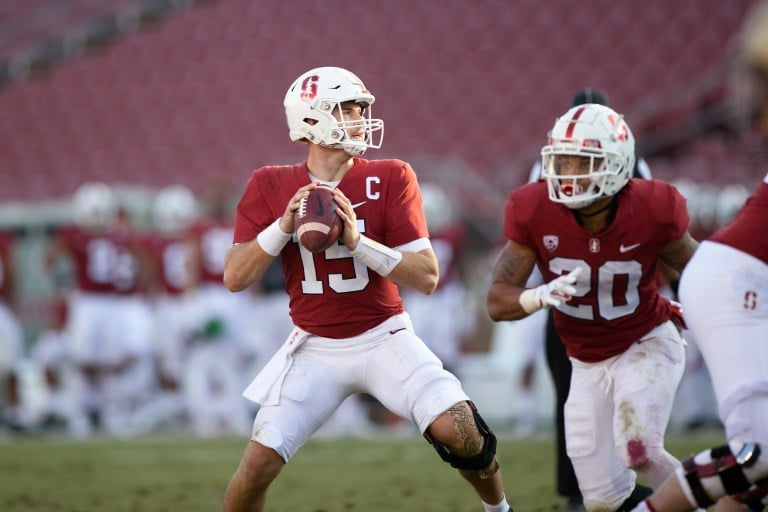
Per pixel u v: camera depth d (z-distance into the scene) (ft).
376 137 163.32
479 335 128.88
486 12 176.96
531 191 43.91
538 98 163.84
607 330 43.98
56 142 179.52
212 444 94.68
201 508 61.31
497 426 108.78
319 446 93.04
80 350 110.01
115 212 114.01
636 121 153.79
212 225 107.34
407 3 182.09
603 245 42.65
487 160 157.58
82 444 95.71
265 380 43.86
